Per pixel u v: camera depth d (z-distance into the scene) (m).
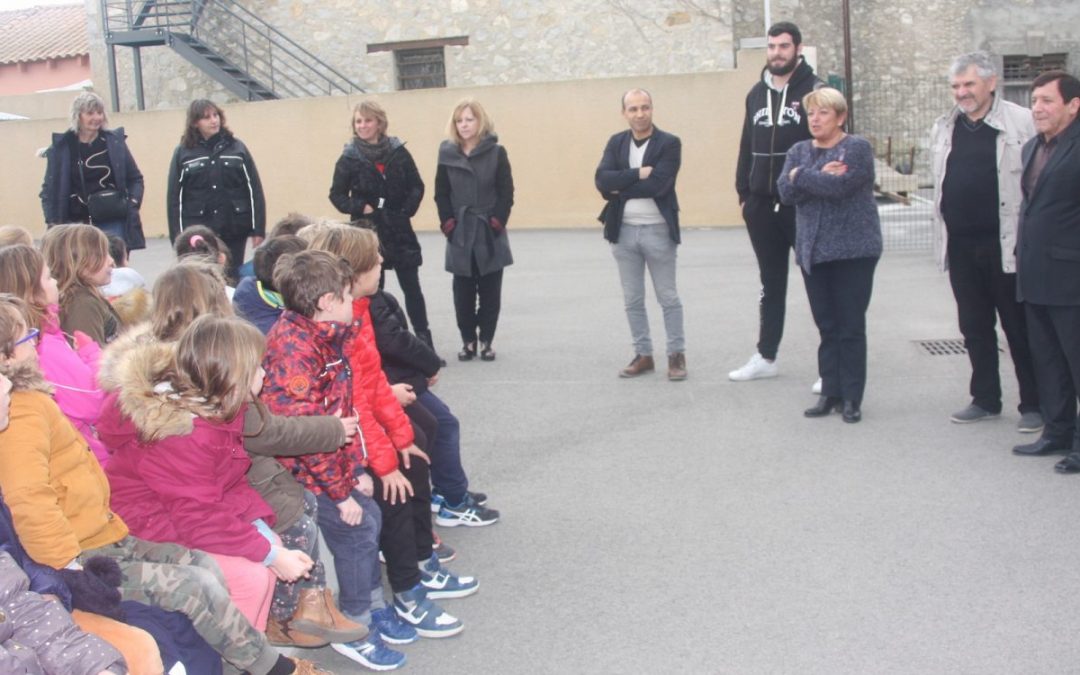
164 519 3.46
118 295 5.21
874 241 6.19
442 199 7.99
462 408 7.05
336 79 18.45
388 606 4.14
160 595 3.23
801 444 6.04
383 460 4.05
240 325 3.45
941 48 19.06
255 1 18.41
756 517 5.07
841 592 4.30
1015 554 4.56
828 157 6.09
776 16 18.69
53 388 3.18
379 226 7.78
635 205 7.29
